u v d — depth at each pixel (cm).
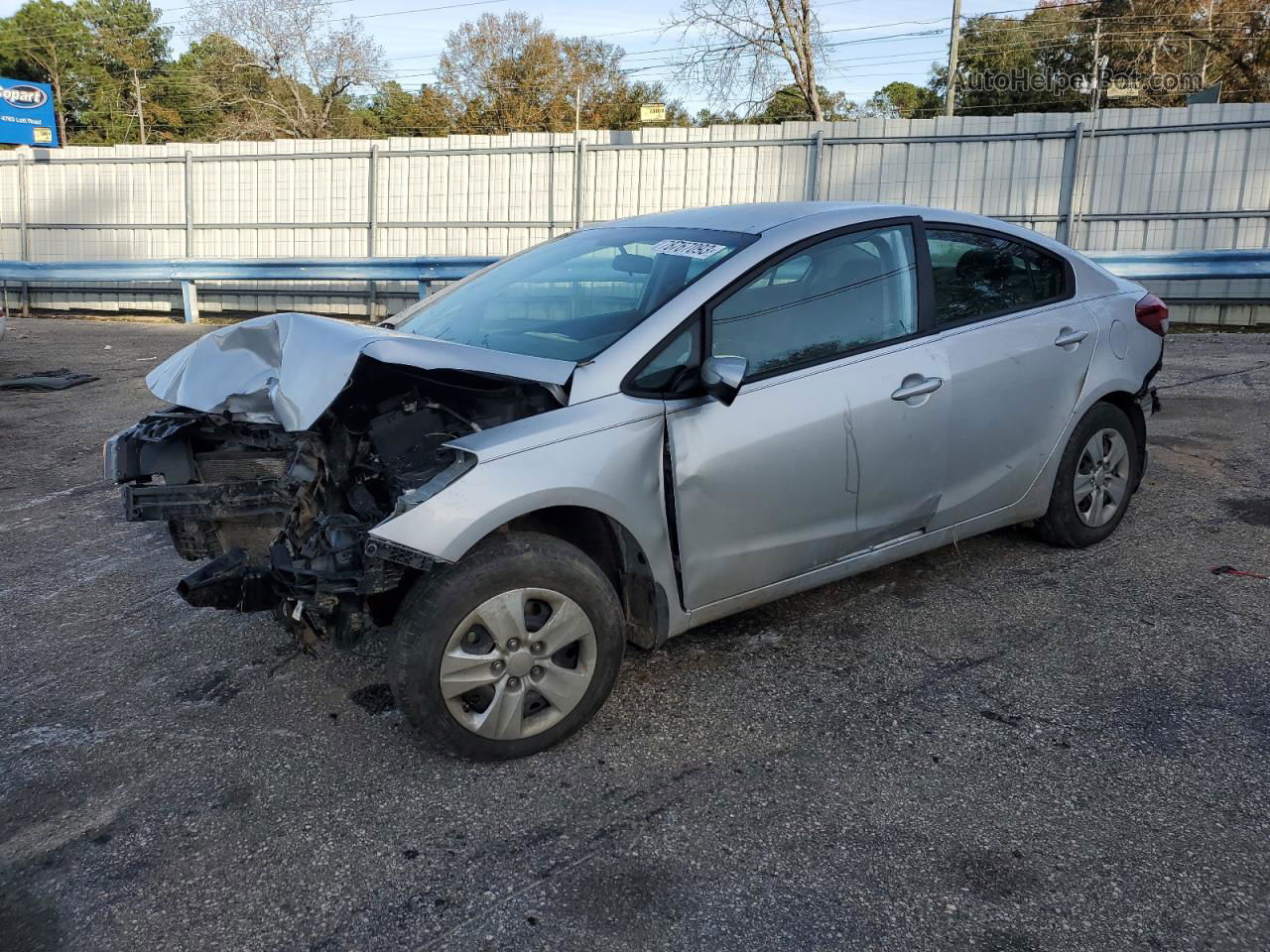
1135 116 1252
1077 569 444
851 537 363
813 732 318
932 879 248
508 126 4472
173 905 246
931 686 345
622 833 269
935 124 1332
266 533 342
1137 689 339
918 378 367
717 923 235
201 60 4416
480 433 295
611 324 333
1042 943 226
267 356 321
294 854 264
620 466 304
